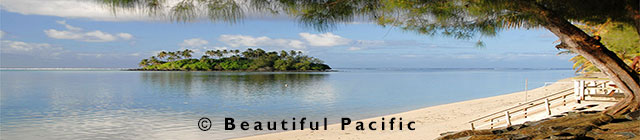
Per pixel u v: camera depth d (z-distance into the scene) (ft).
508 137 20.52
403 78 258.78
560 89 93.35
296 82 199.41
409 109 72.59
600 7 16.51
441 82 191.72
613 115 22.52
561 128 21.17
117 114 66.74
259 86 160.97
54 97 106.01
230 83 190.19
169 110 73.46
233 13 13.52
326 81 212.64
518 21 19.69
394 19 18.49
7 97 106.01
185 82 203.72
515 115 41.55
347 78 263.90
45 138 44.34
